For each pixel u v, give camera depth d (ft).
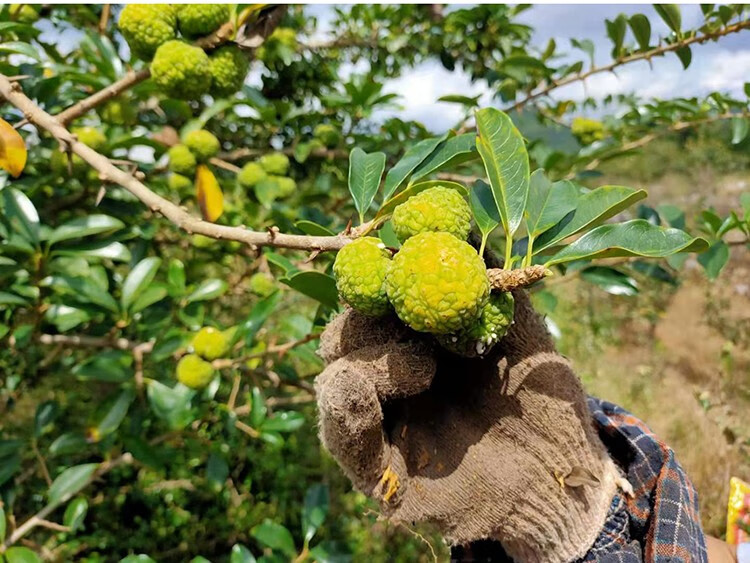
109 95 1.28
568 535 0.99
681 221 1.75
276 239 0.97
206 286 1.70
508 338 0.97
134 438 1.82
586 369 3.83
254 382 1.82
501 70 2.42
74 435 1.69
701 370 3.76
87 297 1.54
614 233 0.83
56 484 1.61
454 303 0.72
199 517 2.55
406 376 0.86
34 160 1.78
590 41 2.03
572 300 4.83
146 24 1.24
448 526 1.00
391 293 0.76
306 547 1.58
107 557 2.36
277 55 2.31
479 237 0.93
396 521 1.00
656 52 1.89
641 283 4.65
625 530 1.05
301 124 2.25
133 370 1.65
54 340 1.64
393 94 2.21
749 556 1.42
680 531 1.00
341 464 0.94
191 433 2.00
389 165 2.23
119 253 1.58
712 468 2.74
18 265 1.53
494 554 1.21
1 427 2.47
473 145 1.06
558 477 0.97
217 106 1.80
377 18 2.96
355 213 2.21
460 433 1.01
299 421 1.87
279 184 1.81
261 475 2.67
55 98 1.75
